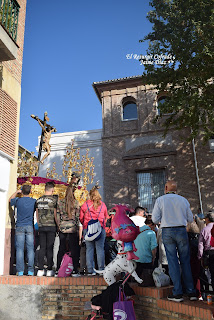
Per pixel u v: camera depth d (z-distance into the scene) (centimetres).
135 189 1697
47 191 605
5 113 686
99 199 570
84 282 507
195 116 1198
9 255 642
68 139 1862
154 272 477
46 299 517
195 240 529
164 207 455
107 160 1780
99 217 557
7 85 721
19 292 527
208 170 1612
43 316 509
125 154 1767
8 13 743
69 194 585
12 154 698
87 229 541
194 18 1175
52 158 1844
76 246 561
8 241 643
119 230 450
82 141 1839
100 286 499
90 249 554
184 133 1709
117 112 1853
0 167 640
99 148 1817
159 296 442
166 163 1692
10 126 704
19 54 812
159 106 1235
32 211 604
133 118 1856
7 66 735
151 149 1739
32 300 520
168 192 485
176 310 404
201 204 1563
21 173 1133
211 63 1110
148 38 1348
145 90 1842
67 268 536
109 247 696
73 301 505
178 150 1694
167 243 441
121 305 396
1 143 652
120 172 1744
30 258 584
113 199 1708
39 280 527
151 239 507
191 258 511
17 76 782
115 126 1828
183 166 1664
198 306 379
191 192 1614
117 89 1895
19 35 824
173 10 1282
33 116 1273
